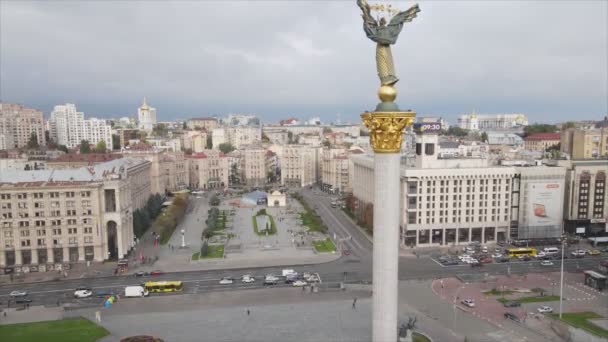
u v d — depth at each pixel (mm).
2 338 116000
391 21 74562
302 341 111062
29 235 182750
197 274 173250
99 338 115500
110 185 189875
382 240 75875
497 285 158375
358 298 145500
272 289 155750
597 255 197250
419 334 109375
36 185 183125
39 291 155750
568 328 117875
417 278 166500
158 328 121875
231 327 121500
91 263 187500
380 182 75375
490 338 115125
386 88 74875
